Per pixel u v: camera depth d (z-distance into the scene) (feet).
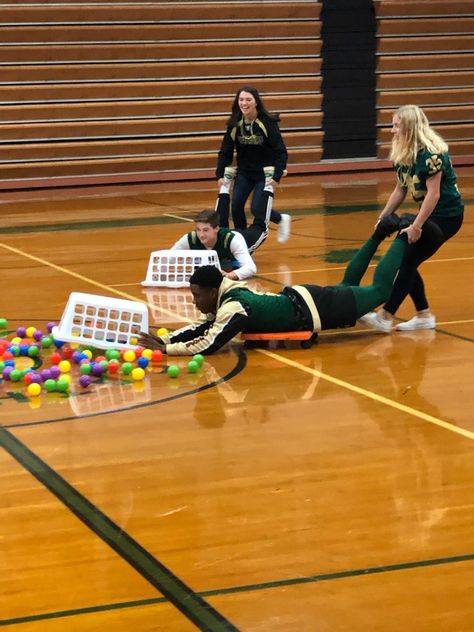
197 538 11.76
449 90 60.95
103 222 40.40
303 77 58.39
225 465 14.06
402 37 59.98
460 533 11.78
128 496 13.03
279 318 20.11
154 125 55.57
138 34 55.47
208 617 9.94
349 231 37.06
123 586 10.62
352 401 16.89
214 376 18.51
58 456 14.52
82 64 54.60
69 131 54.13
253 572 10.89
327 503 12.71
